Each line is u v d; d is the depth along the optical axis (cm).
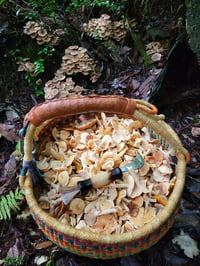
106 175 46
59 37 74
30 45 74
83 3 79
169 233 52
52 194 47
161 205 46
